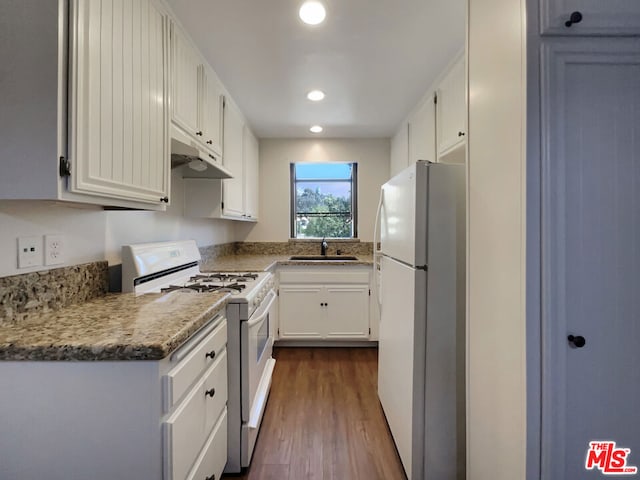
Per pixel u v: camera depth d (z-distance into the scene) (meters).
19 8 0.82
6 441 0.84
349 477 1.50
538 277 0.84
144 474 0.84
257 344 1.72
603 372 0.86
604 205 0.85
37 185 0.82
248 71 2.14
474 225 1.13
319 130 3.40
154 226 1.88
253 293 1.63
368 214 3.74
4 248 0.97
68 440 0.84
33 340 0.85
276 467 1.56
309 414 2.01
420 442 1.42
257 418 1.58
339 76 2.22
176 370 0.91
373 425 1.90
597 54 0.84
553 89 0.84
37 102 0.82
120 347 0.82
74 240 1.25
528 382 0.85
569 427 0.86
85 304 1.25
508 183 0.92
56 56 0.82
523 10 0.85
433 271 1.41
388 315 1.88
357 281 3.13
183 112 1.66
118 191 1.06
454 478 1.42
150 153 1.27
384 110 2.83
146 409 0.84
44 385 0.83
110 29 1.01
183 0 1.45
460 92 1.91
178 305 1.23
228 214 2.46
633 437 0.87
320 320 3.13
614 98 0.85
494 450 1.01
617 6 0.84
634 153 0.85
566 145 0.84
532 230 0.84
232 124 2.56
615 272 0.85
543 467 0.85
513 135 0.90
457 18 1.61
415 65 2.07
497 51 0.98
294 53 1.93
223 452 1.37
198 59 1.87
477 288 1.11
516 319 0.89
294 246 3.75
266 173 3.72
